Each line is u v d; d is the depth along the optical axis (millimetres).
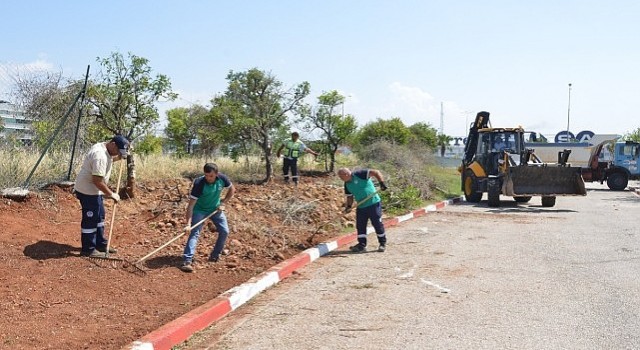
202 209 7863
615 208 18047
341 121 19828
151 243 8586
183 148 18172
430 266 8484
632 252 9680
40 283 6207
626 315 6008
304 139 19922
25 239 7594
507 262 8773
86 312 5625
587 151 35156
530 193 17750
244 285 6766
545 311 6156
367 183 9680
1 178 9586
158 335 4984
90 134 12312
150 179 13031
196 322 5512
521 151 19031
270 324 5734
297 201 12336
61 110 12070
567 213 16188
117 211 10141
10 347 4645
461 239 11023
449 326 5641
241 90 17125
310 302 6531
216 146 18281
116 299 6105
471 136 21109
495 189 18219
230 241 9008
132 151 12141
